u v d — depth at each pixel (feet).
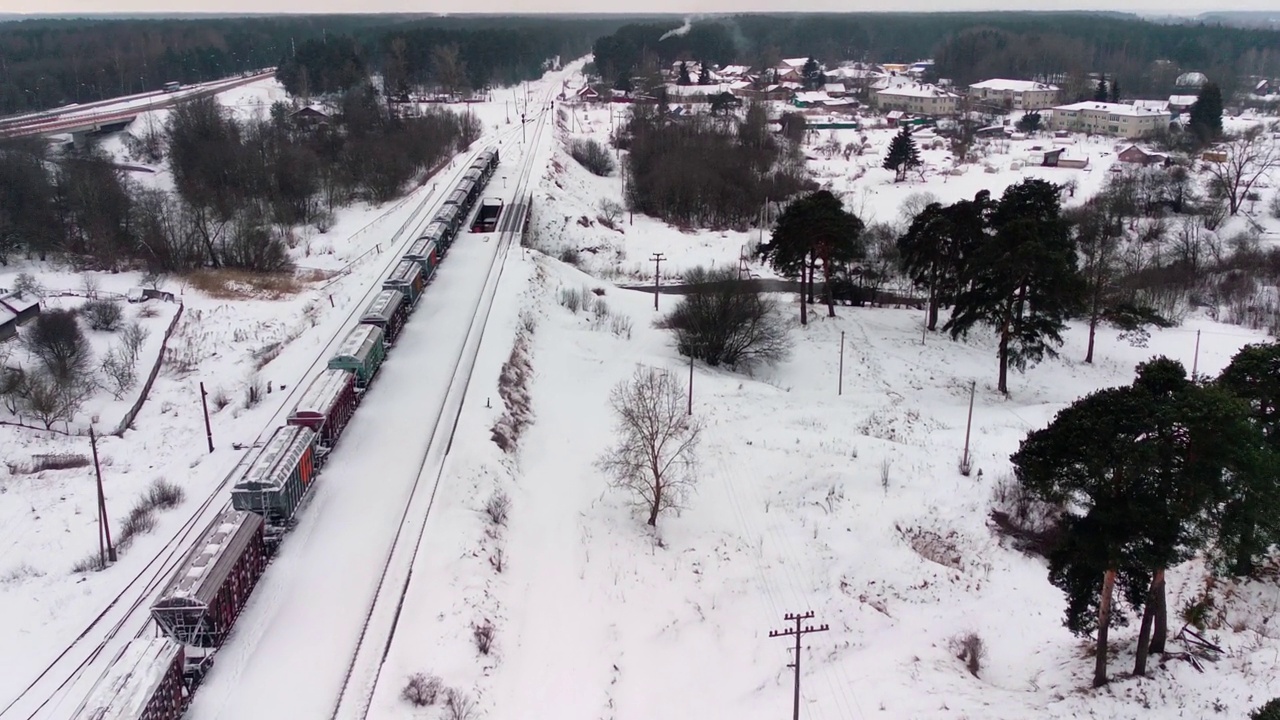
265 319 253.85
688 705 115.85
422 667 109.19
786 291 306.76
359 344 187.11
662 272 331.98
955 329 233.76
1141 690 110.73
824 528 154.30
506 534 144.87
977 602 139.85
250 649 112.47
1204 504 100.01
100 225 301.02
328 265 306.96
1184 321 288.30
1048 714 108.99
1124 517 101.04
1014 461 114.42
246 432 176.65
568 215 369.50
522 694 111.34
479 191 371.97
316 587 124.88
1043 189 247.91
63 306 250.78
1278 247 353.72
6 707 104.53
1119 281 294.25
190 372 218.79
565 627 125.49
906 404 215.72
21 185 312.50
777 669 122.93
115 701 89.76
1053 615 136.15
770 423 192.85
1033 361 244.83
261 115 524.11
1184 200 413.18
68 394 191.62
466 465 155.94
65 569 133.18
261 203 350.43
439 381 192.95
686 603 134.21
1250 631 124.77
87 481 161.68
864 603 138.00
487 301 244.22
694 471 168.76
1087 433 101.65
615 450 173.88
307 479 145.59
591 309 268.41
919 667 121.80
